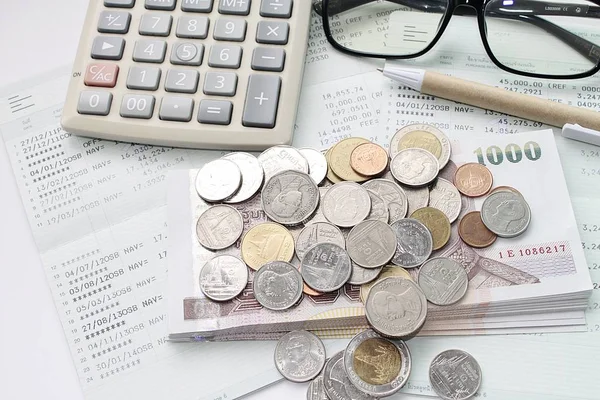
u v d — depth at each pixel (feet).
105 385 1.63
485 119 1.86
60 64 1.98
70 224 1.79
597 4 1.88
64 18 2.04
